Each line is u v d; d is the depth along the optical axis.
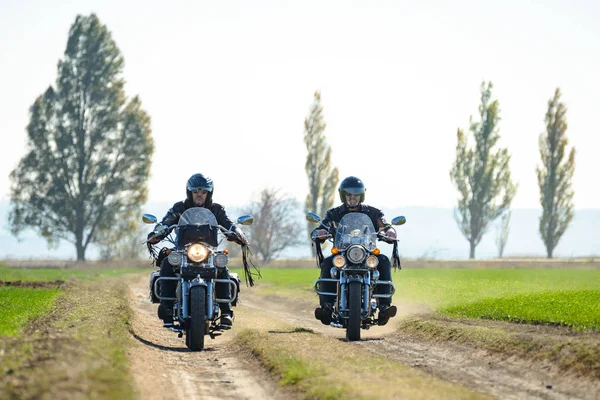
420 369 22.25
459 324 29.67
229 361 23.56
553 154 156.38
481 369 22.20
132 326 30.05
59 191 167.38
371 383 17.50
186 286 25.69
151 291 26.84
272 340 25.17
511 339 24.28
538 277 76.00
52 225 168.88
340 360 21.00
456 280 67.38
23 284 63.81
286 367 20.30
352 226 29.41
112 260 158.62
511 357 22.98
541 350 22.38
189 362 23.39
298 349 22.97
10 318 30.98
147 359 22.27
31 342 20.41
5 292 50.22
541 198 156.62
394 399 15.66
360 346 26.97
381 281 29.11
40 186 167.38
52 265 151.50
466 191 164.75
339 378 18.16
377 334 31.42
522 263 125.56
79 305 36.38
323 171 160.25
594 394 18.48
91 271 120.81
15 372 16.45
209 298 25.72
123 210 169.88
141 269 140.50
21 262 152.00
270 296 59.72
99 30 170.12
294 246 167.50
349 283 28.52
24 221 167.38
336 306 29.16
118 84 171.38
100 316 29.38
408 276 79.12
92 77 168.75
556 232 156.00
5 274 93.75
